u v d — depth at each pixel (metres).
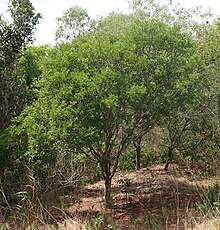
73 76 7.16
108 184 8.53
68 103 7.25
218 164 10.77
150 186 10.11
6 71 9.88
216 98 9.25
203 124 10.30
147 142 13.06
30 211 7.23
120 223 7.61
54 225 7.01
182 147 11.04
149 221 7.55
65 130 6.99
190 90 7.90
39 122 7.44
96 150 8.22
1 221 7.27
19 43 9.93
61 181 8.71
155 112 7.90
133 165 12.91
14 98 9.82
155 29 7.90
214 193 8.41
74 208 8.62
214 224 6.30
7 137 8.63
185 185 9.88
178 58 7.82
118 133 8.34
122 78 7.29
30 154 8.14
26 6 9.92
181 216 7.54
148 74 7.70
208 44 10.79
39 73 10.04
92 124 7.24
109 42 7.74
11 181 8.72
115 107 7.27
